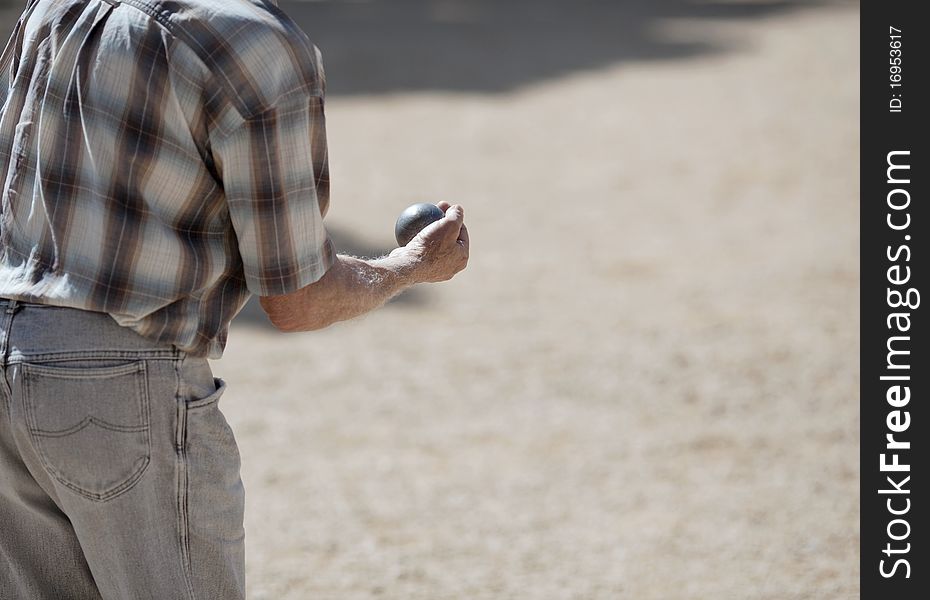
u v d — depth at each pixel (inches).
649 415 799.7
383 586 561.0
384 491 674.8
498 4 3695.9
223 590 320.5
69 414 291.4
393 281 335.0
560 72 2409.0
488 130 1854.1
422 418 793.6
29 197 301.9
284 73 293.7
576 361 906.7
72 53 298.2
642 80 2317.9
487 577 571.2
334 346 941.8
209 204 300.2
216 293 309.3
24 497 315.0
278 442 748.0
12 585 328.8
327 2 3690.9
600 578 570.3
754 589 558.9
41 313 295.1
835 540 611.8
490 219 1350.9
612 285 1107.3
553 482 689.0
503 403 823.1
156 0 292.0
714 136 1811.0
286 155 294.5
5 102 323.3
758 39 2883.9
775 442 748.0
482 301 1061.8
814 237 1257.4
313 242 303.1
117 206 291.4
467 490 677.3
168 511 305.9
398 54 2576.3
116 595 309.9
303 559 589.3
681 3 3722.9
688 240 1259.2
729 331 972.6
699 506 655.8
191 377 306.0
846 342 935.7
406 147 1729.8
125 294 291.3
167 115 289.9
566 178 1556.3
